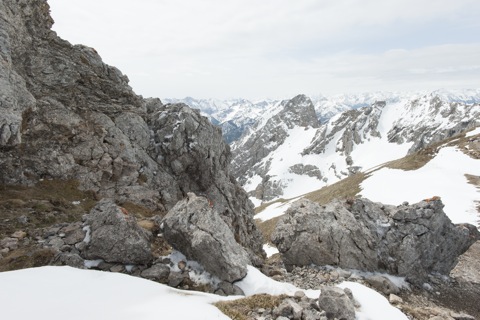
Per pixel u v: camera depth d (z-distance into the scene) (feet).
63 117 107.96
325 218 74.90
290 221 77.41
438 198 80.18
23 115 94.48
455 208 171.22
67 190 97.45
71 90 117.19
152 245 64.08
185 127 133.59
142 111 139.13
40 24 114.11
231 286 54.90
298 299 51.31
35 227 71.67
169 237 61.52
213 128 148.05
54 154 100.94
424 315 56.34
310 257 72.38
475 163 261.44
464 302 68.39
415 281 70.79
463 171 253.65
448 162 282.97
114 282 48.93
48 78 110.73
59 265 54.70
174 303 42.91
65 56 117.80
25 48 105.60
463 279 78.74
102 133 117.08
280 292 54.95
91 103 123.03
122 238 57.93
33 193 89.56
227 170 164.55
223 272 55.67
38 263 55.67
